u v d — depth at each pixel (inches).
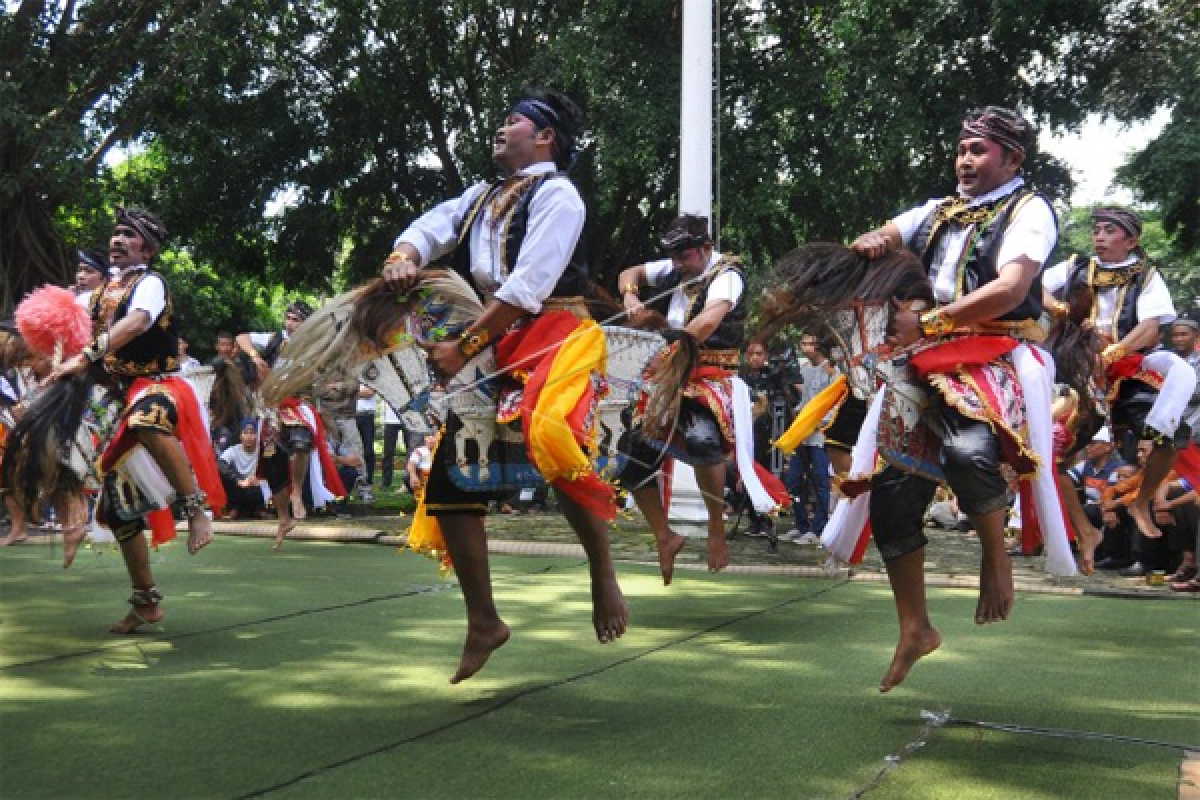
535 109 136.4
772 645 166.6
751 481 212.4
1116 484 268.2
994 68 532.1
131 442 163.8
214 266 681.6
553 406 124.9
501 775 103.0
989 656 162.1
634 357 150.8
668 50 509.4
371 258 677.9
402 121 634.2
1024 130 131.8
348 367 133.6
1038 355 130.0
